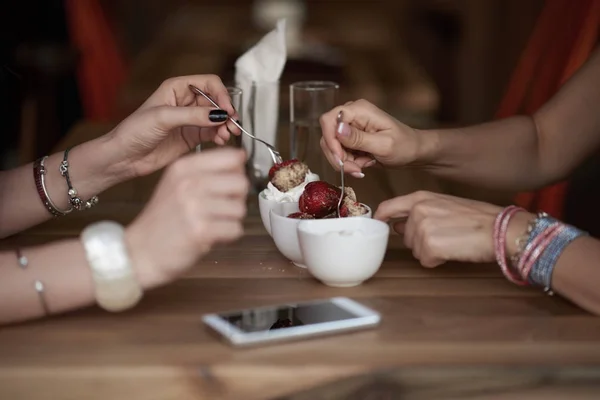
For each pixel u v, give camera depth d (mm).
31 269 1100
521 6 4301
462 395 983
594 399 985
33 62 2938
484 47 4820
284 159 1623
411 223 1252
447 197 1270
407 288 1190
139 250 1093
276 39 1589
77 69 3252
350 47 3283
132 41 6188
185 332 1071
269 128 1590
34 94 2908
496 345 1040
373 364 997
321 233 1201
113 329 1081
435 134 1493
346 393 986
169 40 3561
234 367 992
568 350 1031
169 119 1339
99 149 1377
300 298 1160
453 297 1163
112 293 1082
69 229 1430
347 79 2676
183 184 1085
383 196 1580
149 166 1420
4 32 2783
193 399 995
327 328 1056
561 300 1157
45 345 1047
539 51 2221
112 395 997
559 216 2002
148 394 997
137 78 2721
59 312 1102
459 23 4996
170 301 1153
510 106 2314
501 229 1183
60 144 1889
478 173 1534
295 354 1018
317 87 1579
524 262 1162
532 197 2004
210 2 6195
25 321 1101
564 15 2105
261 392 995
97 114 3332
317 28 3842
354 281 1187
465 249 1205
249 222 1464
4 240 1386
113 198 1582
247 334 1037
